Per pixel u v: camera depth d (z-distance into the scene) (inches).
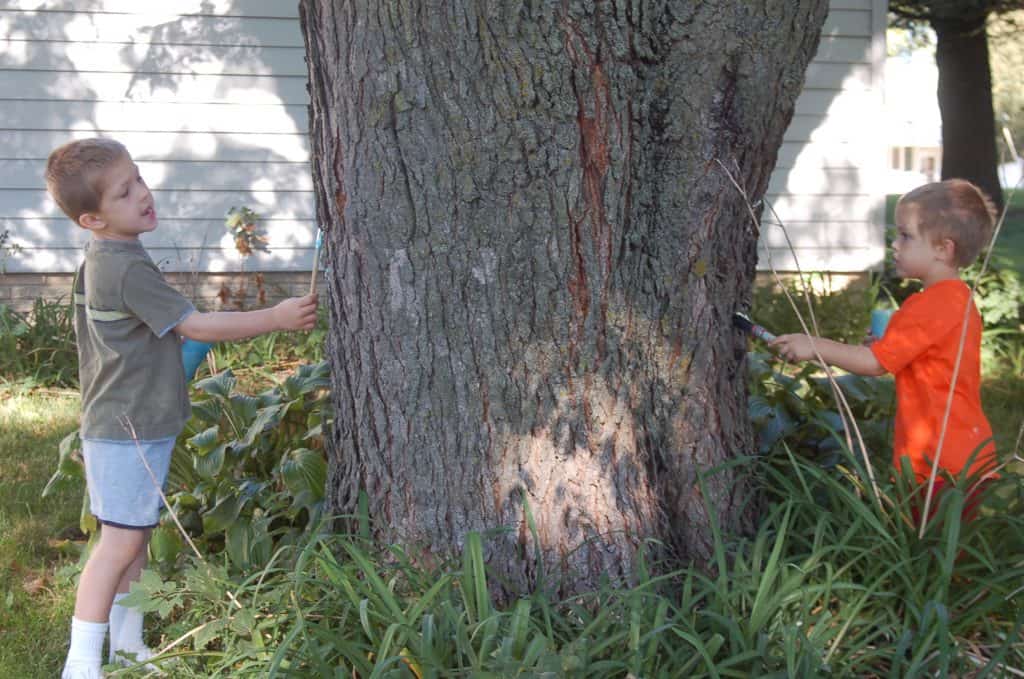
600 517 109.5
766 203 119.3
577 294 106.3
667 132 106.1
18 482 182.7
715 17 102.3
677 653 96.3
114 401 111.9
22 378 259.9
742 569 104.5
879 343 123.9
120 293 110.1
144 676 108.3
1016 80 837.8
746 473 118.0
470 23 99.7
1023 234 509.7
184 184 322.0
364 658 95.3
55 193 110.2
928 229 125.1
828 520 115.3
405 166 104.2
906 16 456.8
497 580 108.5
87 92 314.0
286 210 328.5
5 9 306.3
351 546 103.3
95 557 112.1
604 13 100.5
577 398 108.3
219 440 151.1
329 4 106.5
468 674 89.9
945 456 122.2
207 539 141.6
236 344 280.5
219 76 319.3
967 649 105.6
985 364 274.7
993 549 117.6
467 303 106.6
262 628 107.2
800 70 110.0
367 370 112.4
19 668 116.5
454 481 109.9
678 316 111.0
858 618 106.0
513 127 101.9
